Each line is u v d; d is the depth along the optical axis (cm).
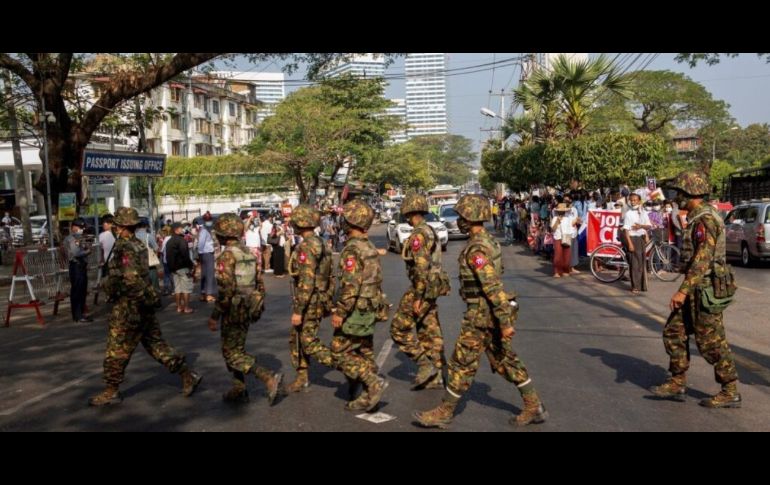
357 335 589
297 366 655
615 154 2225
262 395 650
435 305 659
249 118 7162
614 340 859
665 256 1435
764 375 680
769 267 1733
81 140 1730
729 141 6856
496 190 6153
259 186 4825
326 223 2552
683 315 591
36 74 1689
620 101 4725
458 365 529
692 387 641
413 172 7262
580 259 1736
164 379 724
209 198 4794
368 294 591
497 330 532
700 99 5025
